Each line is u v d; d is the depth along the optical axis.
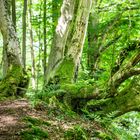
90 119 5.83
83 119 5.66
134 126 7.30
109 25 12.46
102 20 13.60
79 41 7.21
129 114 7.95
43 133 4.22
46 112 5.44
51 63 7.17
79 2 7.26
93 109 6.25
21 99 6.49
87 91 6.04
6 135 3.98
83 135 4.53
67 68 6.93
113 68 5.95
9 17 7.55
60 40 7.17
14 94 6.96
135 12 11.91
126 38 10.96
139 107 6.04
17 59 7.44
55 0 10.44
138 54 5.45
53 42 7.30
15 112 5.11
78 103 6.20
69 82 6.72
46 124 4.71
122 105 6.08
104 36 12.73
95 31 12.24
